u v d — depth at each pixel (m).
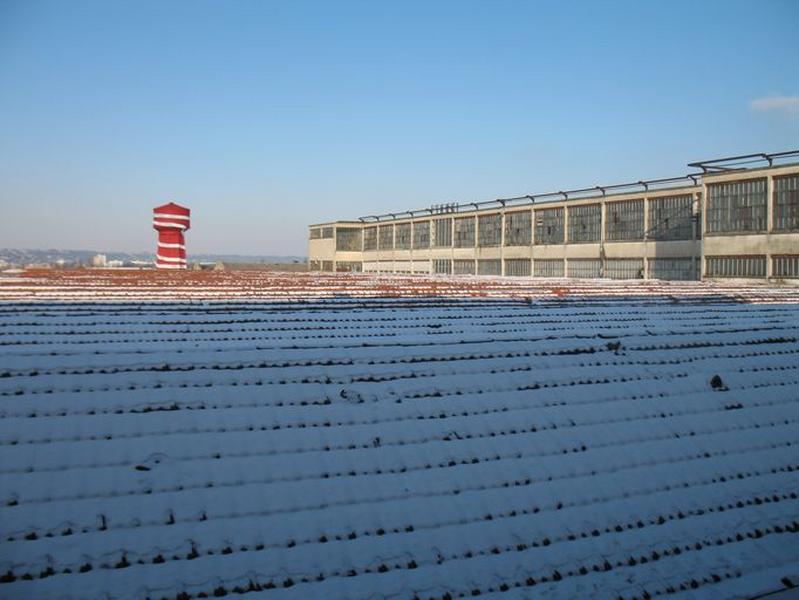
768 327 12.34
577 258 47.09
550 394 7.67
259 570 4.62
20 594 4.18
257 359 7.87
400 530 5.19
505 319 13.09
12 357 7.34
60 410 6.18
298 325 11.52
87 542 4.64
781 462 7.02
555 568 5.04
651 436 7.11
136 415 6.21
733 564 5.36
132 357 7.56
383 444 6.26
